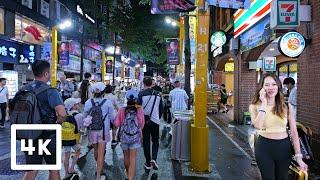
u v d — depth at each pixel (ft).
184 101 45.50
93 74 128.67
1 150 34.78
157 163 30.81
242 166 30.09
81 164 30.14
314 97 27.84
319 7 26.81
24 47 71.56
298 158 16.14
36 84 17.48
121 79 161.38
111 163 30.78
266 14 36.58
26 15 68.18
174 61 77.41
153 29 103.40
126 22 102.53
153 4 29.12
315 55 27.68
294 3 27.35
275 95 16.14
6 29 60.59
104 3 96.12
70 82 56.03
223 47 73.00
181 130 31.83
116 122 24.53
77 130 24.71
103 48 118.01
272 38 35.63
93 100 25.04
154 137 29.04
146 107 28.73
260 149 16.16
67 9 93.15
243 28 50.44
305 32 29.37
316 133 27.30
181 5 28.84
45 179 24.84
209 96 78.74
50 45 68.90
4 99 50.08
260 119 15.79
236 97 59.93
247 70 57.31
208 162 29.43
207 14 28.14
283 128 16.11
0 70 63.67
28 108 16.67
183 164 30.45
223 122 61.57
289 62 61.05
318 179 24.64
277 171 16.26
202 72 28.19
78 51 105.70
